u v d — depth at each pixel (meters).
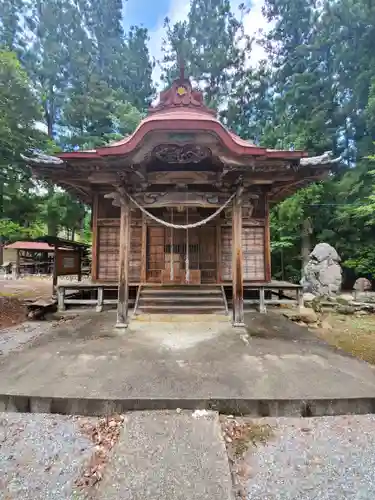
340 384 3.41
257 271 8.87
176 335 5.44
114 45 30.02
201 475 2.23
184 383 3.42
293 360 4.19
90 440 2.74
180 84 6.54
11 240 21.92
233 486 2.24
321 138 16.75
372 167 15.30
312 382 3.46
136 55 28.09
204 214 9.02
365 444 2.68
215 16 25.81
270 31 23.55
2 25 24.98
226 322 6.30
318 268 12.74
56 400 3.10
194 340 5.14
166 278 8.23
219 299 7.09
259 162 5.22
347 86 18.08
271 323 6.43
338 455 2.55
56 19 26.45
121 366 3.94
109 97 21.83
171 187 6.33
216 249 8.91
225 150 4.95
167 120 4.63
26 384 3.39
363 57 16.72
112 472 2.26
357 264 14.12
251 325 6.22
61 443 2.70
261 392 3.21
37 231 19.30
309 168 6.44
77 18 27.64
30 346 4.81
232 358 4.26
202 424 2.83
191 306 6.91
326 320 9.23
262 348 4.71
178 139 4.81
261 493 2.19
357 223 15.12
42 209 16.80
